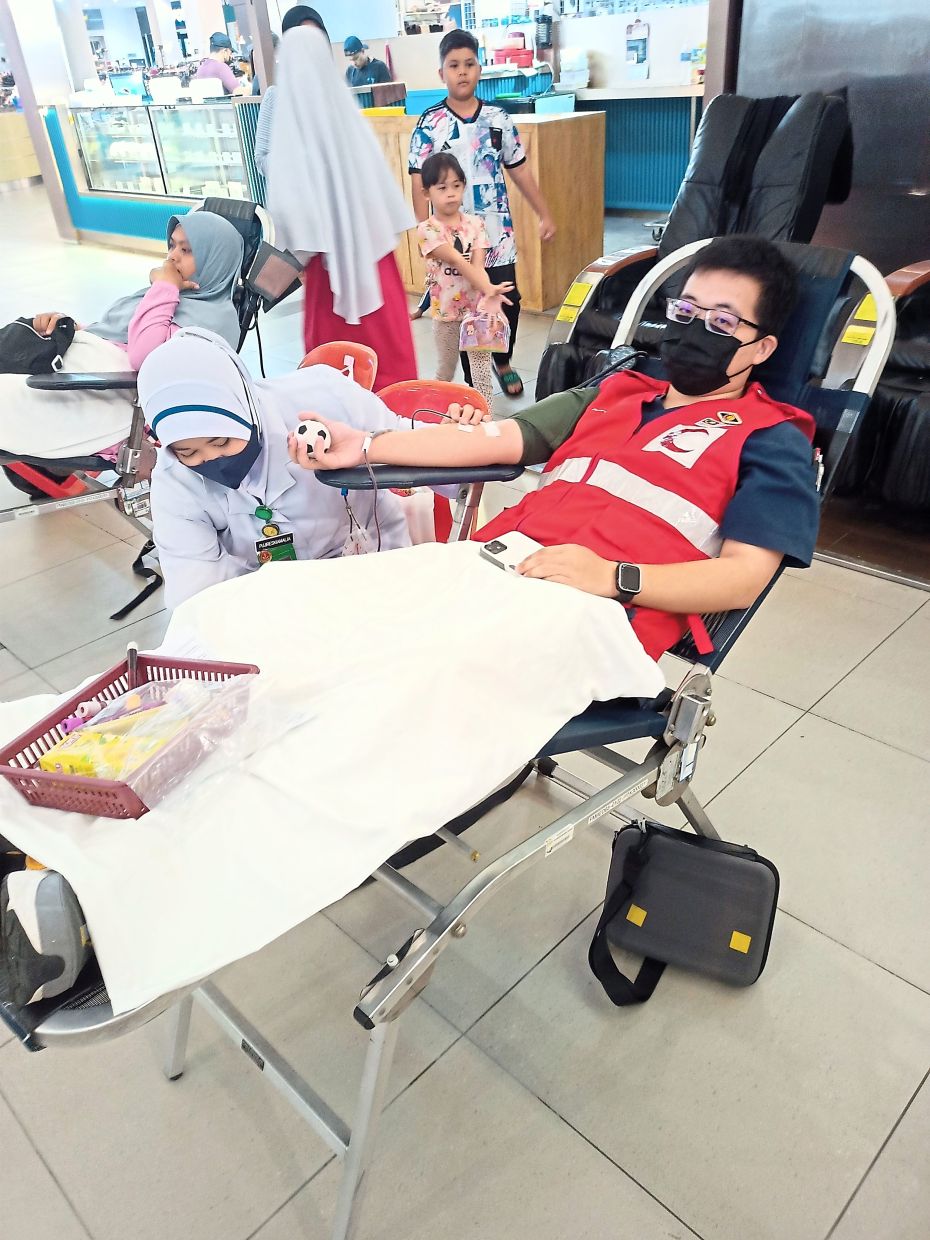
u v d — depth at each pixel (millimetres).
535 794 1871
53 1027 821
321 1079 1385
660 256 3004
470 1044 1420
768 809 1783
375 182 2387
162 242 6980
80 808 917
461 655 1068
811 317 1564
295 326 4984
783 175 2590
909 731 1964
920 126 2861
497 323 3322
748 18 2984
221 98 5996
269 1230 1208
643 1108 1317
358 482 1477
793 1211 1188
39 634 2518
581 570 1205
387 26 6820
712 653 1302
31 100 7246
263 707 1012
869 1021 1412
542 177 4645
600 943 1414
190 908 858
